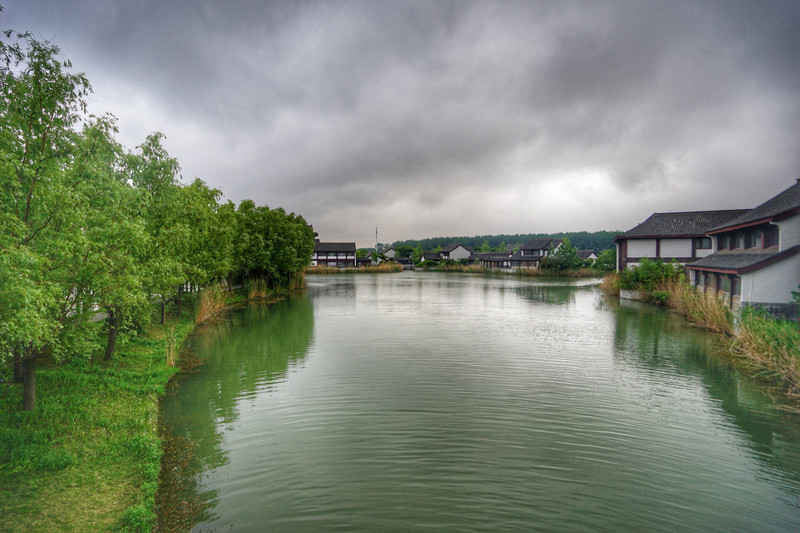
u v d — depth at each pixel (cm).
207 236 2347
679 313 2777
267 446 888
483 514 658
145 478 741
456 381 1328
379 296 4112
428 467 803
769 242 2116
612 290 4144
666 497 707
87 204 946
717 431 964
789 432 958
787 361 1284
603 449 878
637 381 1324
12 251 659
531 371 1441
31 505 638
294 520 640
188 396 1194
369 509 669
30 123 809
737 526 633
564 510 671
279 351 1736
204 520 638
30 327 709
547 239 10281
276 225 4531
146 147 1683
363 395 1205
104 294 1029
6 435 796
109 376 1234
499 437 933
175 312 2464
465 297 3969
